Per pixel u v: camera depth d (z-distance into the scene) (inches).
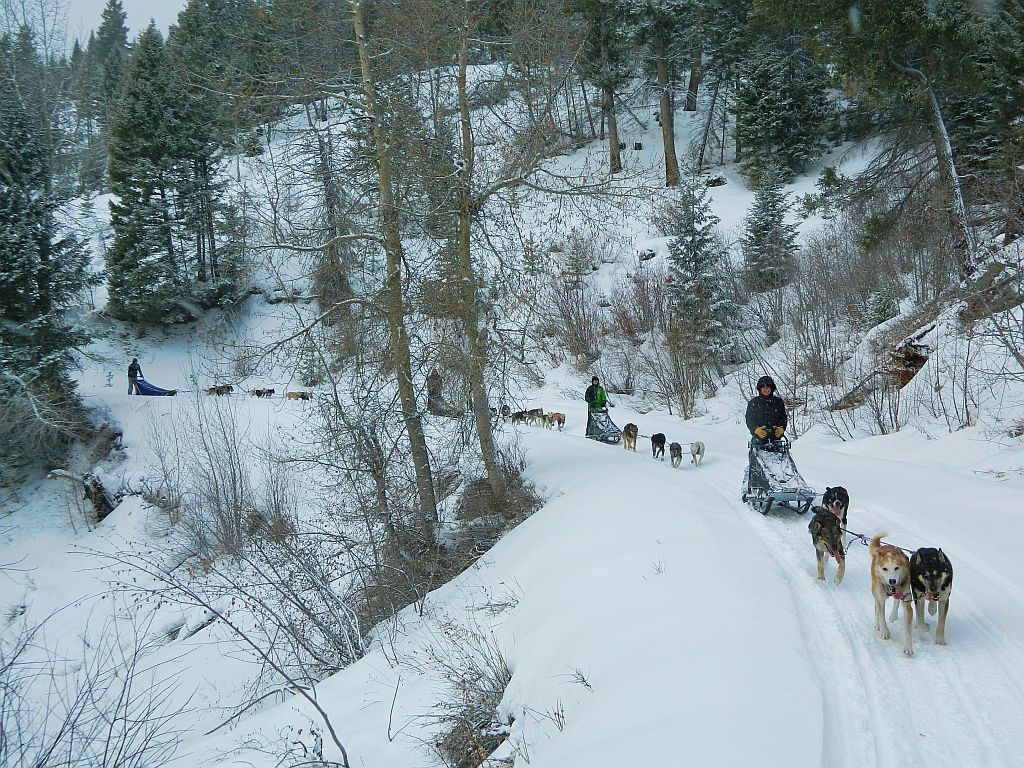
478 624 365.4
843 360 863.7
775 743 176.4
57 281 1024.2
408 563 524.1
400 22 501.0
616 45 1386.6
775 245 1163.3
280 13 500.7
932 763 172.1
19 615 701.3
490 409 591.5
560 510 477.4
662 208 578.6
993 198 739.4
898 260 994.1
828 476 475.2
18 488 933.8
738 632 239.0
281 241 522.9
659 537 358.0
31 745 288.2
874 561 234.4
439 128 515.5
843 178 1049.5
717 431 815.1
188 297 1310.3
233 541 673.6
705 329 1017.5
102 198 1696.6
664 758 179.8
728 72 1647.4
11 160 1005.2
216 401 927.0
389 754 286.7
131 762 303.1
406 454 581.6
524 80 511.8
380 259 552.4
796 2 758.5
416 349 544.7
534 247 532.7
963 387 600.7
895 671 215.2
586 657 272.7
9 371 949.8
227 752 321.1
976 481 417.1
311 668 442.9
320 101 557.3
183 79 563.8
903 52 764.6
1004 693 196.1
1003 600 251.0
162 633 616.4
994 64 735.7
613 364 1170.0
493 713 291.6
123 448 983.6
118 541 831.1
